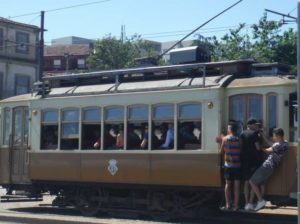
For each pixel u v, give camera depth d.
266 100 13.03
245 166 13.06
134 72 15.11
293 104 12.90
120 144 15.03
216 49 32.84
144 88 14.77
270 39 31.05
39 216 15.29
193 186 13.84
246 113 13.28
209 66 14.12
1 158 17.59
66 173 15.95
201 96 13.77
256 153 13.08
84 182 15.67
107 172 15.17
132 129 14.89
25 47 45.88
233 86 13.47
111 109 15.27
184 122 14.04
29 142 16.81
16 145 17.31
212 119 13.57
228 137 13.09
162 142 14.37
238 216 15.10
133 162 14.73
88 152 15.54
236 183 13.12
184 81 14.32
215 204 14.69
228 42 32.50
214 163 13.45
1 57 44.25
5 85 44.44
